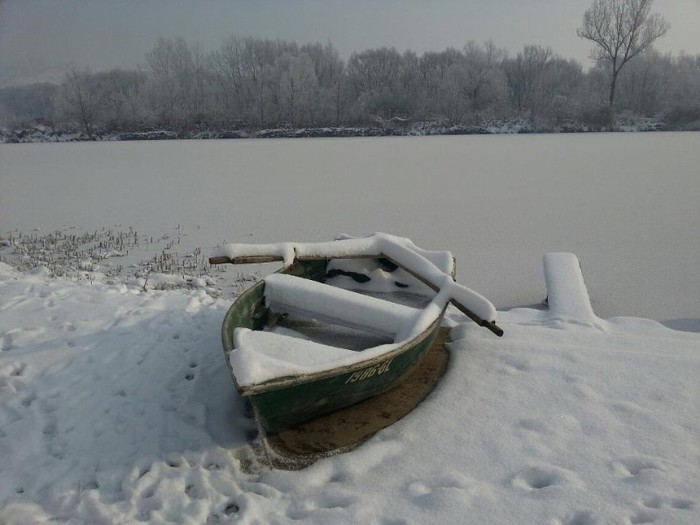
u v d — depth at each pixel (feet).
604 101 154.10
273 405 10.91
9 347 15.02
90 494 10.37
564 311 18.71
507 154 76.38
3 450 11.35
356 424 12.76
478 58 171.63
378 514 9.86
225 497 10.47
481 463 11.13
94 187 50.55
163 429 12.26
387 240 18.84
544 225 34.50
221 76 167.63
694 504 9.72
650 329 17.92
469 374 14.60
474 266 27.07
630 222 34.94
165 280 24.53
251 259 16.52
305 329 16.17
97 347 15.10
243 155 79.36
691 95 152.56
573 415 12.59
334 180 53.57
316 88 149.18
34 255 29.04
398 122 143.95
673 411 12.62
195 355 15.24
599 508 9.71
